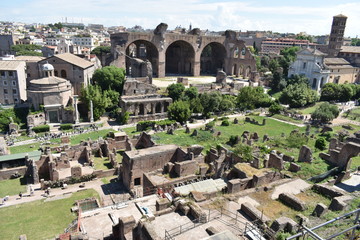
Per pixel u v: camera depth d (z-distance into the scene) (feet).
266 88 447.01
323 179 121.70
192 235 69.77
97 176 177.58
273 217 81.05
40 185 172.24
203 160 173.47
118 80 343.67
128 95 333.21
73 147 209.05
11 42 624.59
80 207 140.36
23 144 234.99
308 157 145.89
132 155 157.38
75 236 87.71
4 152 204.95
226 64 532.73
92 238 98.32
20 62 321.11
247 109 348.59
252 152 176.65
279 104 353.92
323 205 80.79
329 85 380.78
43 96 279.08
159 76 473.67
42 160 183.52
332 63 450.71
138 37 432.25
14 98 311.68
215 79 482.28
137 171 157.89
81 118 295.89
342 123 286.46
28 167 181.88
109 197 153.58
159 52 460.14
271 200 91.20
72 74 327.67
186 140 236.63
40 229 126.21
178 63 534.78
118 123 293.84
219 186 124.57
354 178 121.29
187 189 121.08
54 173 171.32
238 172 127.85
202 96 311.47
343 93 374.02
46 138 248.11
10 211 140.67
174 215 78.79
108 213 112.68
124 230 83.66
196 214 76.84
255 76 472.85
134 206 117.19
